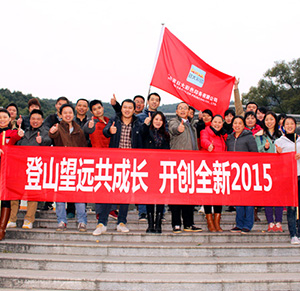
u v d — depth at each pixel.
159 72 7.24
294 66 40.09
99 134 6.66
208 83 7.48
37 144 6.39
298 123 13.49
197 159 5.88
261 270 4.98
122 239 5.77
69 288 4.57
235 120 6.27
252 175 5.87
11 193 5.70
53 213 6.81
